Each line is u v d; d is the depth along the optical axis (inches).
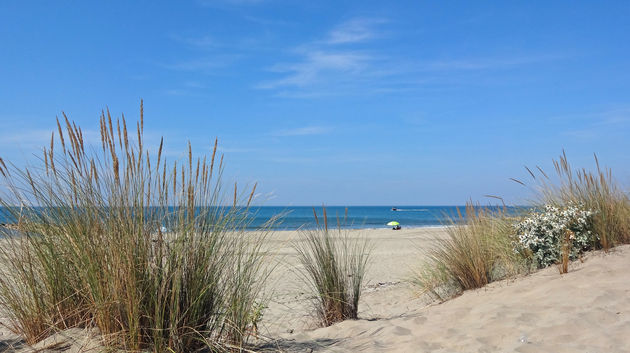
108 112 146.5
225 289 158.9
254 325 177.9
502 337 168.4
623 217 310.3
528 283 244.2
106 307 143.7
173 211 152.2
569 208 304.5
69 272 156.9
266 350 163.0
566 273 250.7
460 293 265.0
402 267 480.1
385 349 165.8
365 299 330.0
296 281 345.4
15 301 156.2
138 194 148.8
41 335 153.6
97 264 145.0
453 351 158.9
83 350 142.6
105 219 148.3
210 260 156.3
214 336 156.4
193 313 149.2
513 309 199.6
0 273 158.1
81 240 146.6
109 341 143.1
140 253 146.5
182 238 150.5
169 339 142.7
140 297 144.1
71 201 150.3
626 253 275.1
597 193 317.7
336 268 234.1
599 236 294.8
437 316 207.3
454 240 283.7
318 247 236.7
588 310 185.2
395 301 310.7
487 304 217.2
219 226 158.2
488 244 292.5
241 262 161.9
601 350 148.3
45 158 149.9
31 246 158.4
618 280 223.6
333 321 229.5
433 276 311.0
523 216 324.2
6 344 153.1
